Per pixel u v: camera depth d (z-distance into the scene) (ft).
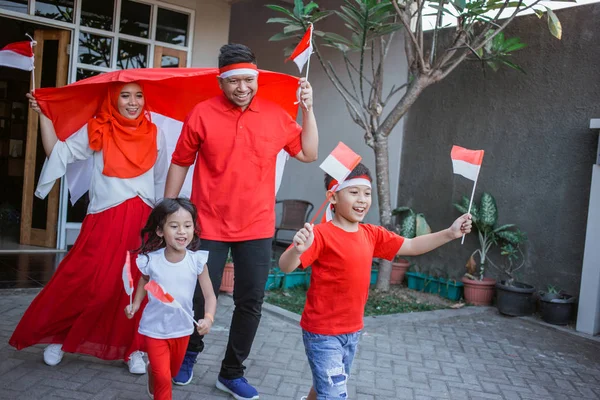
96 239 11.12
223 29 25.13
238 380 10.89
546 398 12.30
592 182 17.54
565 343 16.46
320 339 8.37
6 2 20.92
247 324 10.57
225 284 18.90
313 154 10.91
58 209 23.44
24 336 11.44
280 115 10.50
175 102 12.52
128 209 11.28
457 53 22.02
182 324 9.24
